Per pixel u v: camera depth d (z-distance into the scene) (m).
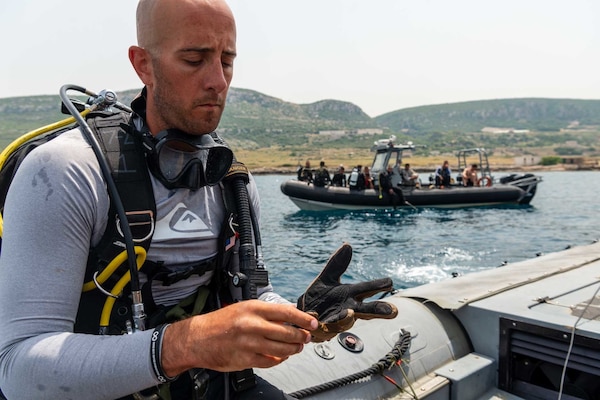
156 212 1.31
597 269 3.56
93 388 1.05
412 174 20.38
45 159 1.16
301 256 10.35
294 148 195.75
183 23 1.27
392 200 18.36
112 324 1.28
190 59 1.29
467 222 15.20
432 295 2.96
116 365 1.05
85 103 1.62
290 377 2.12
